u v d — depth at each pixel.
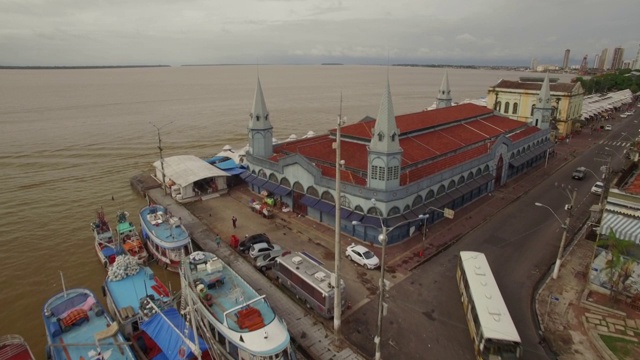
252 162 61.09
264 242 44.78
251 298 30.78
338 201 27.72
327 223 51.50
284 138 118.56
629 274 34.12
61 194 69.38
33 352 33.16
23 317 37.53
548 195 62.41
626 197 35.06
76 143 110.19
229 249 46.03
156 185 69.69
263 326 27.19
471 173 56.75
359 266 41.88
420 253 43.53
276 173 57.00
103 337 28.00
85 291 33.97
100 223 49.88
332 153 55.56
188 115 167.00
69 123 143.50
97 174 81.50
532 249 45.31
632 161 58.19
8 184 74.81
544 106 80.06
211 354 28.75
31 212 61.22
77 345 26.98
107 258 43.84
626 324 32.59
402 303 35.72
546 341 31.12
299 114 173.88
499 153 62.66
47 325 30.39
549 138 83.94
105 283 35.91
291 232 50.03
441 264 42.19
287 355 26.73
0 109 182.62
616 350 29.67
